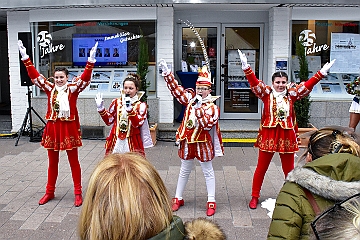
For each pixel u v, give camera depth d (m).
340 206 1.60
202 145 5.05
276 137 5.14
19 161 7.41
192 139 5.03
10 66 9.13
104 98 8.88
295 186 2.34
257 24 9.46
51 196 5.57
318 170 2.29
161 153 7.86
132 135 5.19
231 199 5.62
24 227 4.79
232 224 4.87
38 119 9.20
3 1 8.51
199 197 5.70
